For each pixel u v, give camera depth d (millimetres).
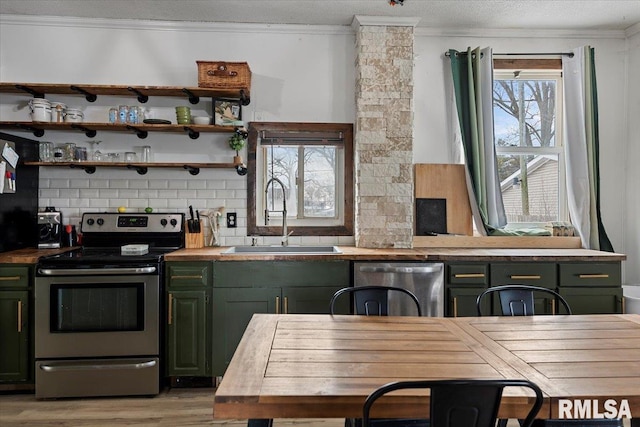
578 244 3451
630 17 3305
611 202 3607
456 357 1393
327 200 3555
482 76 3453
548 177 3637
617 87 3592
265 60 3453
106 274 2658
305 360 1352
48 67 3320
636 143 3494
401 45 3293
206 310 2842
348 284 2904
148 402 2662
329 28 3449
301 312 2877
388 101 3295
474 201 3461
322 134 3492
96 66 3352
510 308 2068
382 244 3309
